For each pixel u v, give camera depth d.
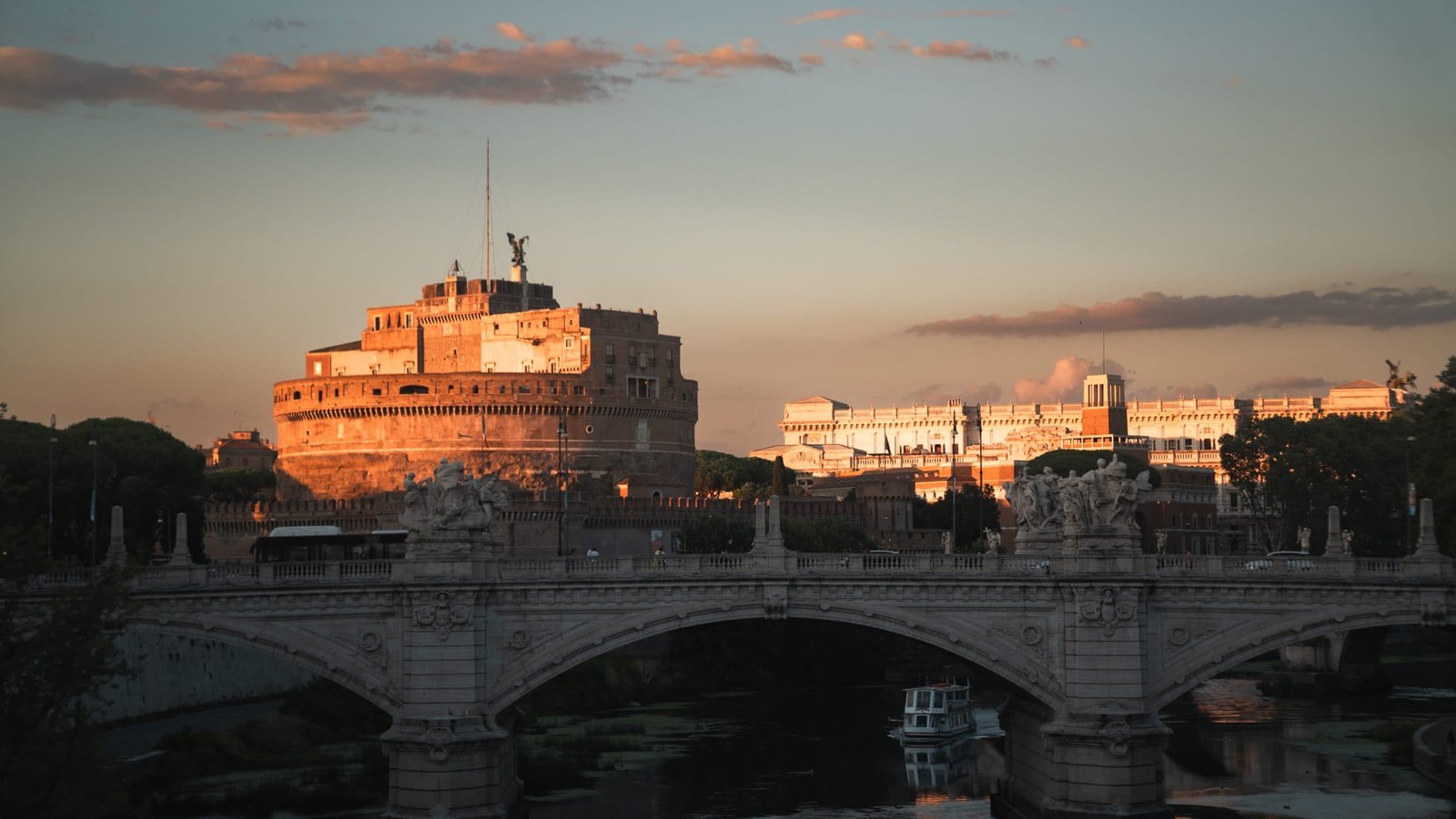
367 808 121.25
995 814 126.00
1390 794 126.81
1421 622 115.12
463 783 112.62
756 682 196.50
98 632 96.56
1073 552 117.62
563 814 125.00
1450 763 126.88
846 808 128.12
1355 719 164.12
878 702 184.88
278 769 136.00
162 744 135.38
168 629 110.06
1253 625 117.25
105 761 100.25
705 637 197.12
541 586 115.00
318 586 112.75
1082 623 116.69
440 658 113.19
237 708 159.25
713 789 134.75
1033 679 117.75
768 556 119.19
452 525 114.25
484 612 114.44
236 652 164.62
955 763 148.12
